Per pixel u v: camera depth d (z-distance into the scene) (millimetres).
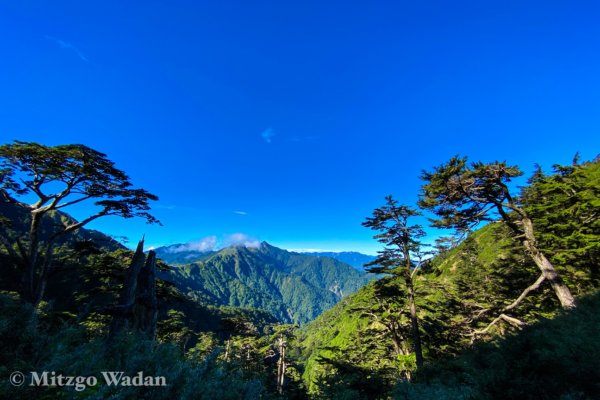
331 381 16141
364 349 24047
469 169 17109
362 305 23891
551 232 18906
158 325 28375
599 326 7277
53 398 3555
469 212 18859
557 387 6098
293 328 39906
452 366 11086
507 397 6551
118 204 19938
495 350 9453
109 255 20859
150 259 14508
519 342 8281
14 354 4113
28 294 17516
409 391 9281
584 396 5547
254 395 4527
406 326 22562
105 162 18453
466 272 27828
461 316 21562
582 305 9867
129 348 4785
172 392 3949
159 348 5055
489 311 20781
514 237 19281
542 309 20125
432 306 23000
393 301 22328
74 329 4996
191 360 5070
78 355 4156
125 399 3582
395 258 21141
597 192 18172
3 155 16656
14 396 3479
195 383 4031
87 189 19703
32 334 4465
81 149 17578
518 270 22531
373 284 22562
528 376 6594
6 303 5137
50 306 7113
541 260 17344
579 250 16312
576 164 24703
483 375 7535
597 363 5898
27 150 16609
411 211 20422
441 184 17375
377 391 15742
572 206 18656
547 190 20172
